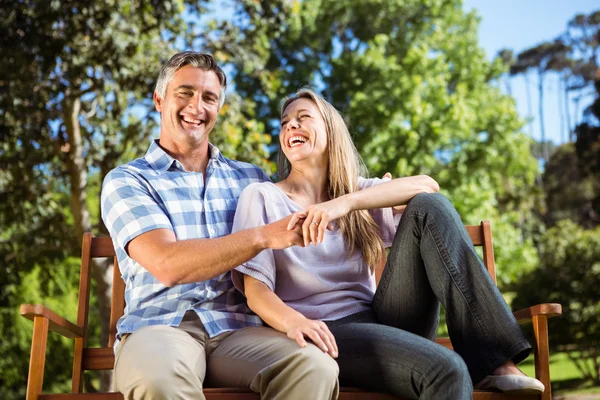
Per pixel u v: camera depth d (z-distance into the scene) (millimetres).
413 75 15391
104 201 2293
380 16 17703
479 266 2051
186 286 2211
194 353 2029
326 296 2244
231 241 2014
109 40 7477
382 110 14539
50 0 6969
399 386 1919
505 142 15953
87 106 8602
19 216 8836
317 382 1846
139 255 2123
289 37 17172
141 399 1854
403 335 1962
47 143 8469
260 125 8953
